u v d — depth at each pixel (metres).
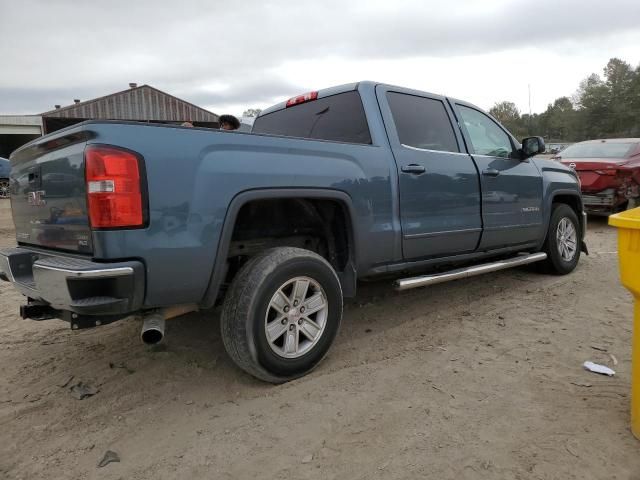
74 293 2.26
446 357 3.31
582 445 2.26
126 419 2.64
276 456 2.27
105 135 2.31
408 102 3.97
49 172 2.71
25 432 2.54
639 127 71.56
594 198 9.26
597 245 7.55
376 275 3.59
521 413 2.56
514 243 4.78
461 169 4.06
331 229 3.41
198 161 2.54
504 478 2.06
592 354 3.29
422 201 3.72
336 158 3.17
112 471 2.21
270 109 4.68
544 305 4.41
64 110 27.52
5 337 3.93
